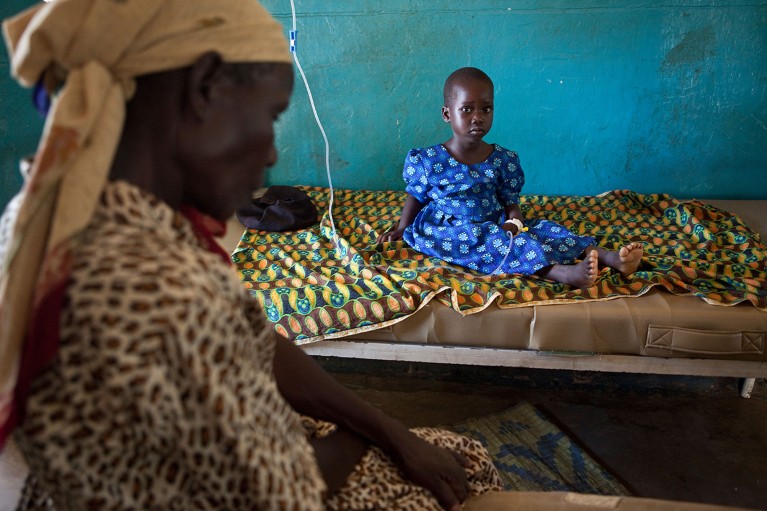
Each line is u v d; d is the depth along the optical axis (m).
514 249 2.39
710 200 3.27
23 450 0.63
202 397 0.56
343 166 3.54
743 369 2.06
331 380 1.04
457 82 2.54
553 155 3.37
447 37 3.19
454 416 2.26
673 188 3.37
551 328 2.08
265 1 3.22
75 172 0.56
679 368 2.08
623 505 0.91
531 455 2.04
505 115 3.31
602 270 2.32
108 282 0.53
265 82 0.67
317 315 2.16
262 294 2.23
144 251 0.56
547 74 3.20
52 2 0.58
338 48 3.27
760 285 2.17
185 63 0.62
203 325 0.55
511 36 3.15
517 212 2.74
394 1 3.14
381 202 3.28
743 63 3.08
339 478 0.92
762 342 2.02
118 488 0.60
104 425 0.56
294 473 0.67
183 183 0.69
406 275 2.26
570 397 2.35
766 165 3.25
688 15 3.01
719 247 2.65
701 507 0.89
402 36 3.21
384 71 3.30
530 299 2.15
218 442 0.59
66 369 0.54
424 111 3.36
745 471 1.99
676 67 3.12
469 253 2.50
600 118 3.26
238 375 0.60
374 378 2.49
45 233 0.57
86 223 0.56
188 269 0.56
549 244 2.40
